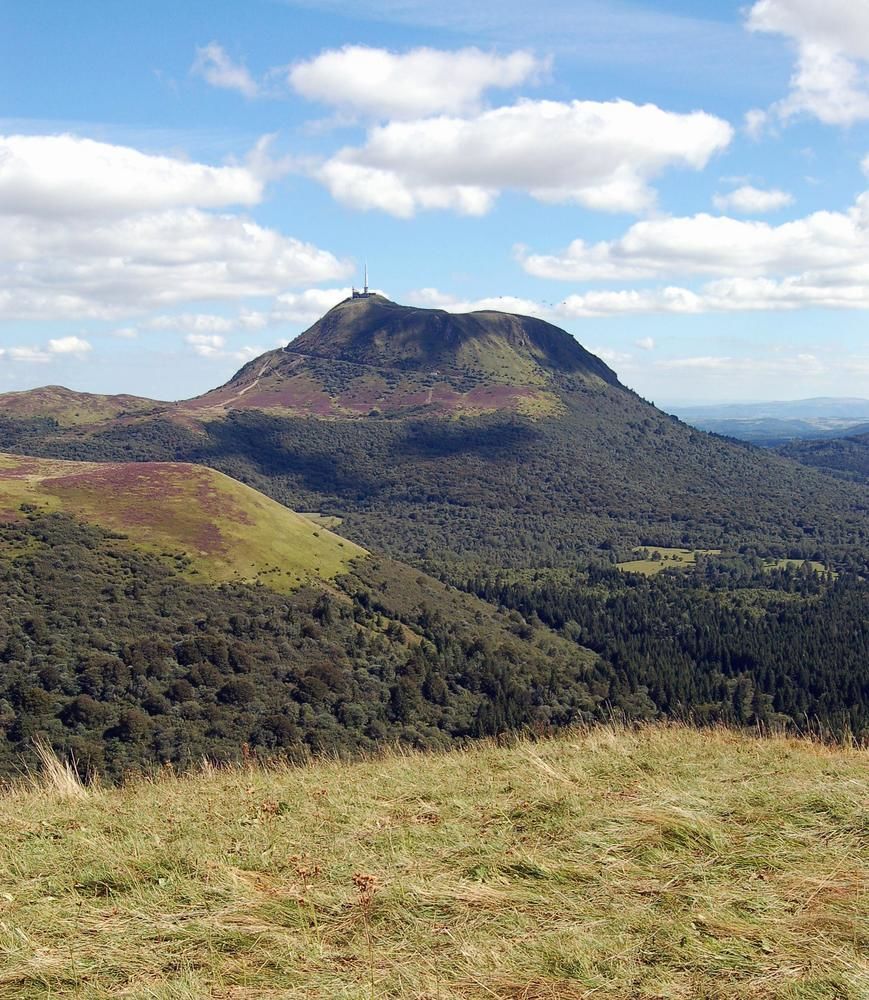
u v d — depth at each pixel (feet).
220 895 17.21
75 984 13.94
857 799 21.31
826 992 12.90
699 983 13.28
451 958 14.21
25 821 23.79
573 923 15.39
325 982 13.57
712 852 18.72
